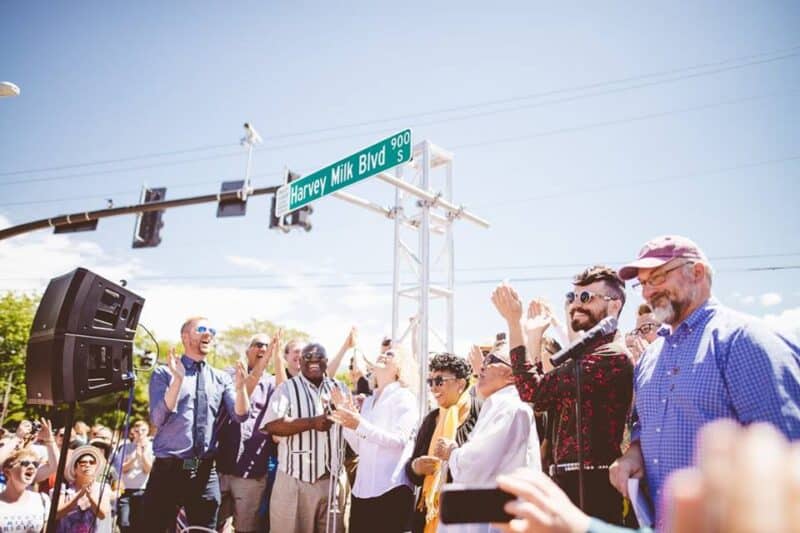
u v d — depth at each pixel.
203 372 4.46
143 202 9.53
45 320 3.22
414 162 7.06
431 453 3.44
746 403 1.70
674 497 0.49
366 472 3.75
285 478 4.15
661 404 1.95
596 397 2.32
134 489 5.73
